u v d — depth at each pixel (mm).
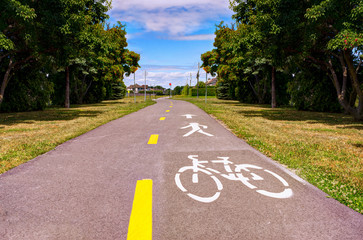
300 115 16391
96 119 13117
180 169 4742
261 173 4496
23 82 20938
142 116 14906
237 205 3238
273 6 13719
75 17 13250
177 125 10758
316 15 11078
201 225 2752
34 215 3021
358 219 2877
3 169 4750
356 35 9430
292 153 5887
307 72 20719
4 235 2598
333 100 19328
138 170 4711
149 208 3158
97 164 5133
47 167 4945
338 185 3904
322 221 2830
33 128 10242
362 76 17469
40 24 12641
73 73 29016
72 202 3365
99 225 2781
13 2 10469
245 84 36094
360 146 6785
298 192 3662
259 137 7812
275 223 2787
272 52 14328
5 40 10570
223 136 8117
